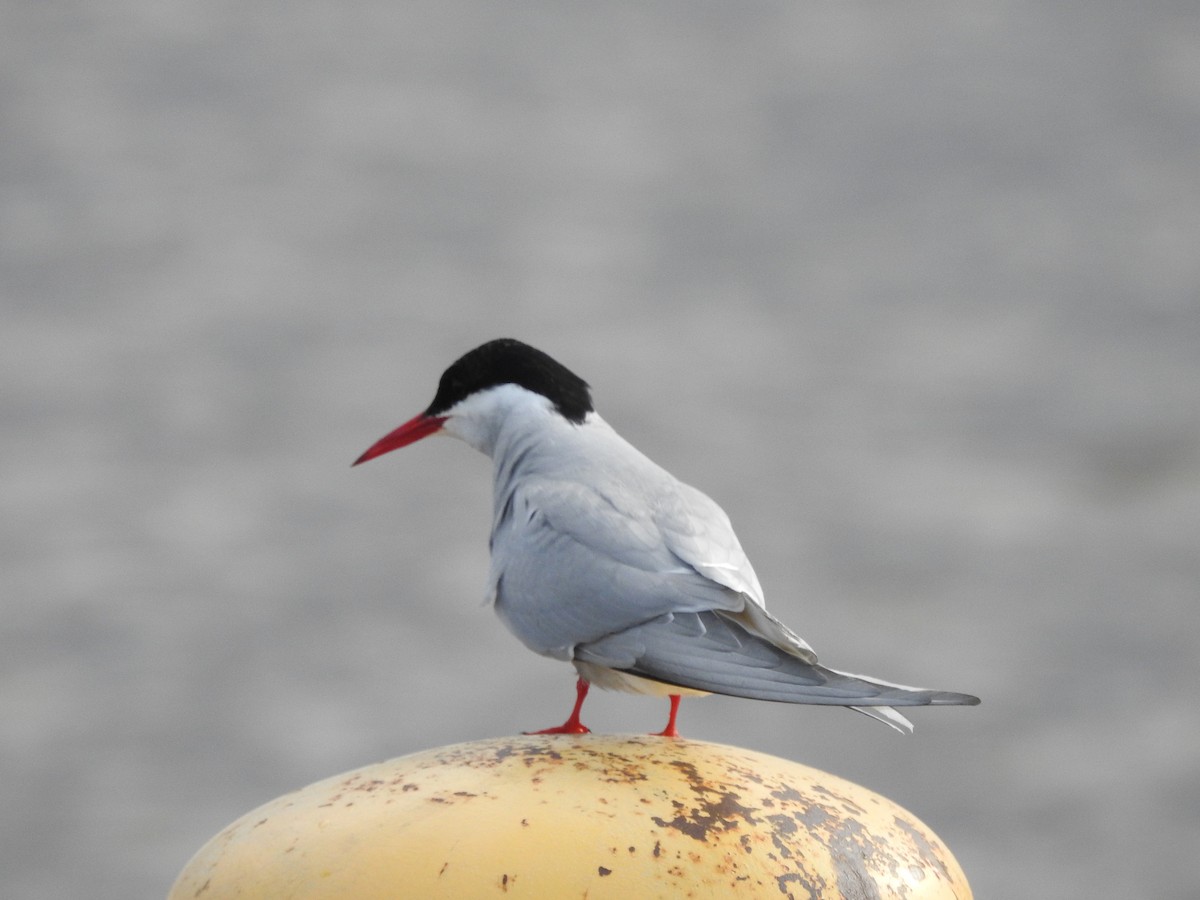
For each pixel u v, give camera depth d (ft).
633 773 19.06
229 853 18.83
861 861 18.28
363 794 19.02
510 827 17.75
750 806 18.56
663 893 17.24
